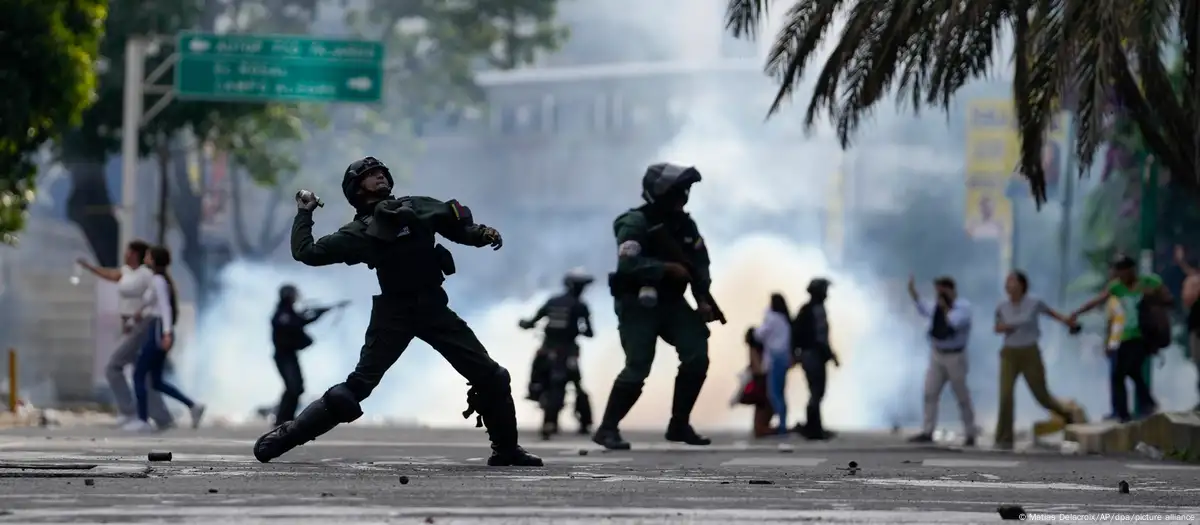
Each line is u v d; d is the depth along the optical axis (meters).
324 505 15.20
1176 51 40.09
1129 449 34.12
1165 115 34.66
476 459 24.05
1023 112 34.09
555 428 43.16
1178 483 21.55
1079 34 30.42
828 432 46.12
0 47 49.66
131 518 13.91
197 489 16.86
